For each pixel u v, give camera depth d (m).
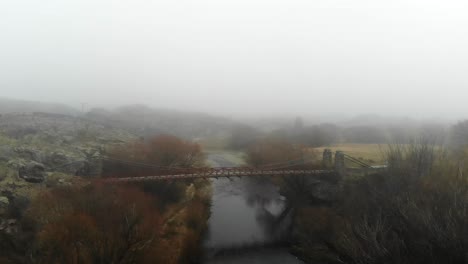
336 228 42.88
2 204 32.41
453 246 24.48
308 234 45.34
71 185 38.88
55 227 29.30
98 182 41.19
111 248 29.83
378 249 28.00
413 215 30.05
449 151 57.34
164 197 49.53
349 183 49.50
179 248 38.12
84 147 56.91
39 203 33.41
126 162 53.59
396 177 42.66
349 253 33.03
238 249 42.12
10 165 39.91
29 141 53.06
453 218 26.59
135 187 45.06
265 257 40.19
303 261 39.41
